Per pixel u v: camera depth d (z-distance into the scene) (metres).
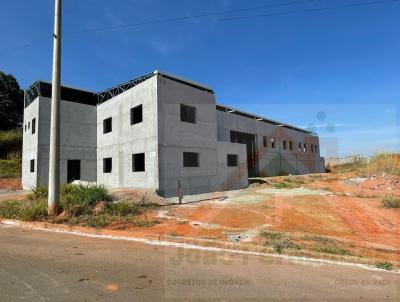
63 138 19.97
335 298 3.95
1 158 31.20
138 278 4.60
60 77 9.60
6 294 3.96
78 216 9.41
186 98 17.44
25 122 23.36
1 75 41.66
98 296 3.91
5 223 9.64
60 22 9.63
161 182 15.40
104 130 20.91
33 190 13.45
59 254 5.95
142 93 16.88
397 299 3.95
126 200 11.62
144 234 7.52
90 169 21.16
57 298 3.84
